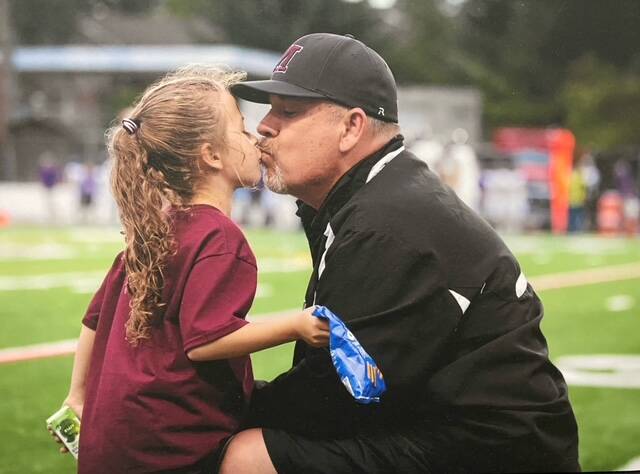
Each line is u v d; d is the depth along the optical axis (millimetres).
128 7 61781
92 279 11133
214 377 2203
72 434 2457
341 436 2293
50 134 31188
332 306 2191
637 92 37094
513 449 2178
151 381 2168
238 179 2326
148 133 2250
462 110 26344
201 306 2129
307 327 2109
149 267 2172
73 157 29219
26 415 4781
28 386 5387
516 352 2191
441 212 2225
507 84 40844
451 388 2178
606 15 38469
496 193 21750
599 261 14789
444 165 18797
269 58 29188
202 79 2350
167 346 2188
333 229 2258
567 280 11820
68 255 14258
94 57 33531
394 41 42594
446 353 2223
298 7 38594
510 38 41875
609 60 39562
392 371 2158
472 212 2311
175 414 2172
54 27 52375
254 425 2352
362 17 38812
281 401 2324
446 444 2197
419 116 26219
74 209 23688
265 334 2123
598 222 23812
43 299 9234
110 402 2195
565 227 22250
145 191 2221
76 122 35188
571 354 6672
